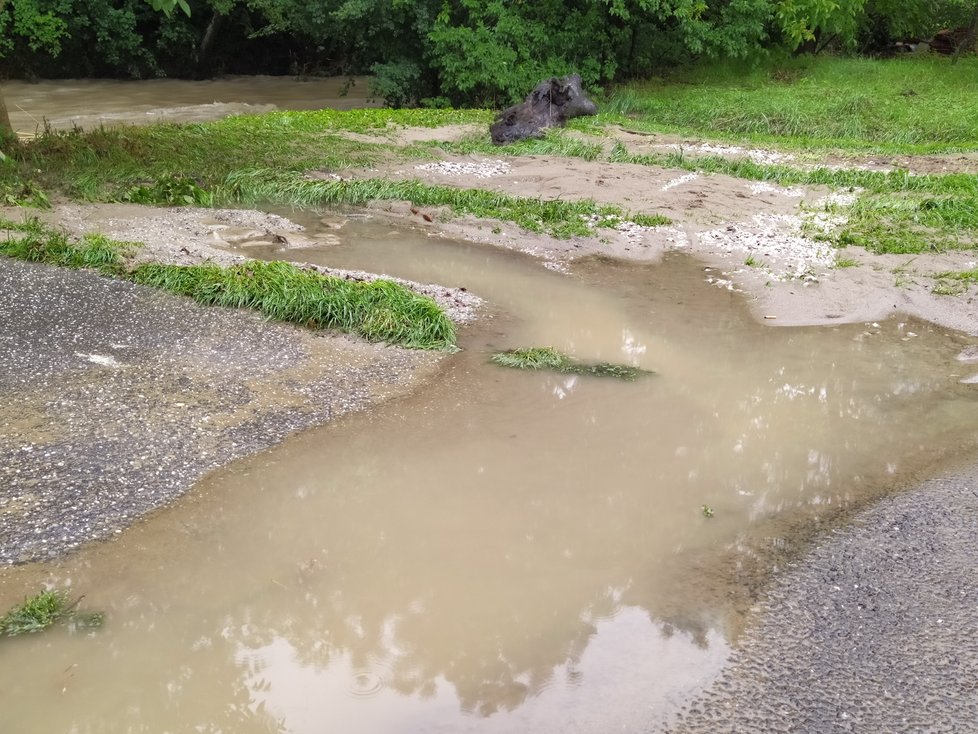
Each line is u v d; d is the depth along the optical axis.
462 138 17.48
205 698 3.96
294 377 7.13
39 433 5.98
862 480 5.88
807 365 7.82
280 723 3.83
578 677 4.10
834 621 4.47
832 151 16.52
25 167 12.82
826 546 5.11
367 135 17.33
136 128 16.25
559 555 5.02
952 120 18.50
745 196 13.11
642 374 7.54
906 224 11.66
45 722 3.81
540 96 18.33
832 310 9.05
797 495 5.70
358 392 7.00
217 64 31.78
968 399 7.14
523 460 6.08
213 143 15.34
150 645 4.28
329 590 4.70
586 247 11.01
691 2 22.73
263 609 4.55
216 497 5.52
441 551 5.04
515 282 9.87
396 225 11.91
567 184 13.65
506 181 13.98
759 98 21.42
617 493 5.70
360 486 5.70
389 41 24.75
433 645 4.30
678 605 4.60
